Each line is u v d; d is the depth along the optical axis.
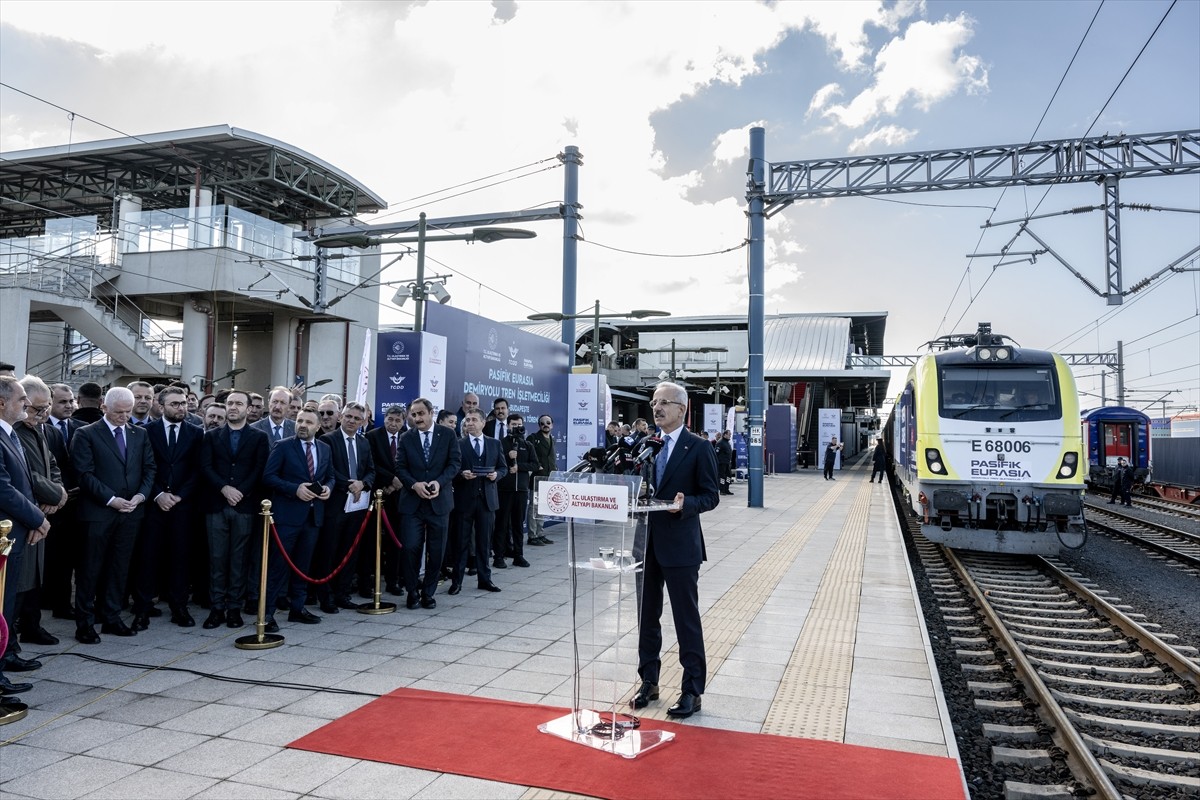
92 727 4.44
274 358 29.98
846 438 60.16
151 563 6.75
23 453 5.34
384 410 9.51
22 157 28.39
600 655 5.32
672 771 3.88
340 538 7.66
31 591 6.07
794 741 4.30
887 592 8.50
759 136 18.25
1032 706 5.44
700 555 4.83
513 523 10.14
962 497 10.88
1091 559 12.55
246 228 26.92
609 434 16.83
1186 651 7.03
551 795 3.62
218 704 4.82
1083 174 15.98
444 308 10.27
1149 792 4.29
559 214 18.20
